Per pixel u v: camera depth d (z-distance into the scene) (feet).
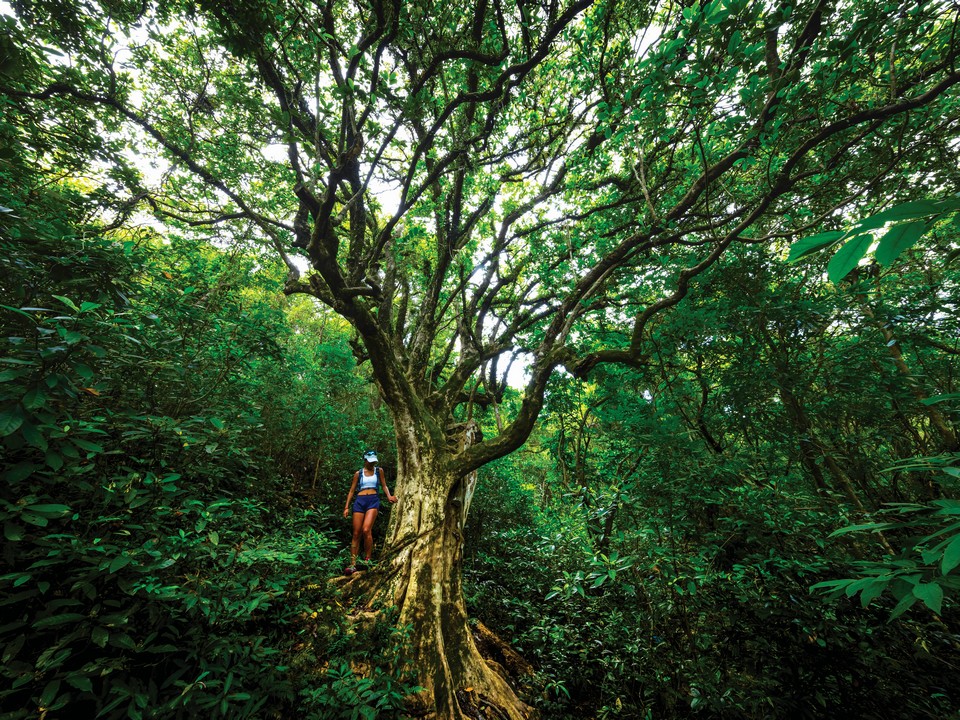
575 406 27.04
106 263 9.10
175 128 17.38
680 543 12.61
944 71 11.80
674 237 15.56
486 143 19.22
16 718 5.65
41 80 12.47
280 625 10.73
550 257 25.55
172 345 12.09
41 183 12.24
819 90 10.93
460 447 20.53
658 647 11.78
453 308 30.42
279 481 17.79
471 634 16.26
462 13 14.55
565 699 13.34
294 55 12.65
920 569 3.51
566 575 12.69
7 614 7.00
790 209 15.35
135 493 8.04
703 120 12.44
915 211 1.94
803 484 15.38
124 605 7.54
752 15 9.11
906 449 14.70
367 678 10.13
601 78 15.39
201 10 11.35
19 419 5.83
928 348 15.21
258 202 21.76
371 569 15.93
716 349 16.12
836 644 9.89
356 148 12.62
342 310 16.79
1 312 6.84
